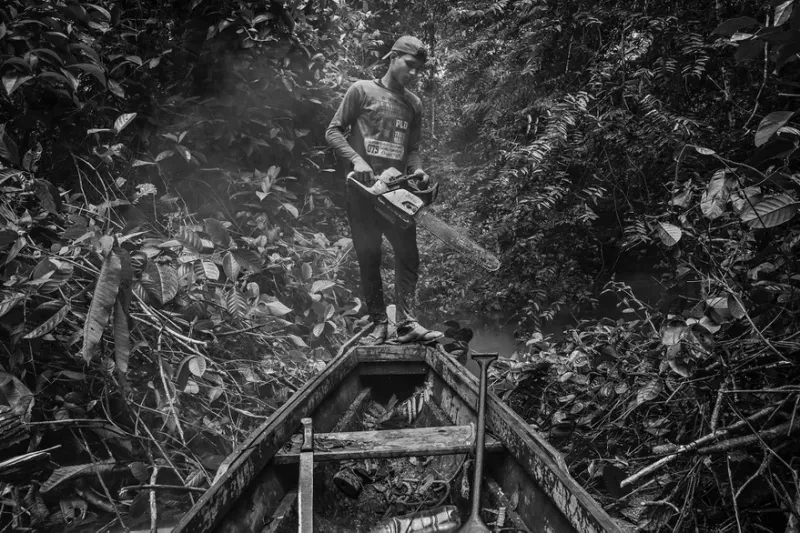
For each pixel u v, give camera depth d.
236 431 2.80
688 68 5.90
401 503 2.24
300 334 4.34
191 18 4.74
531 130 8.73
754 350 2.21
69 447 2.41
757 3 5.58
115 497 2.32
